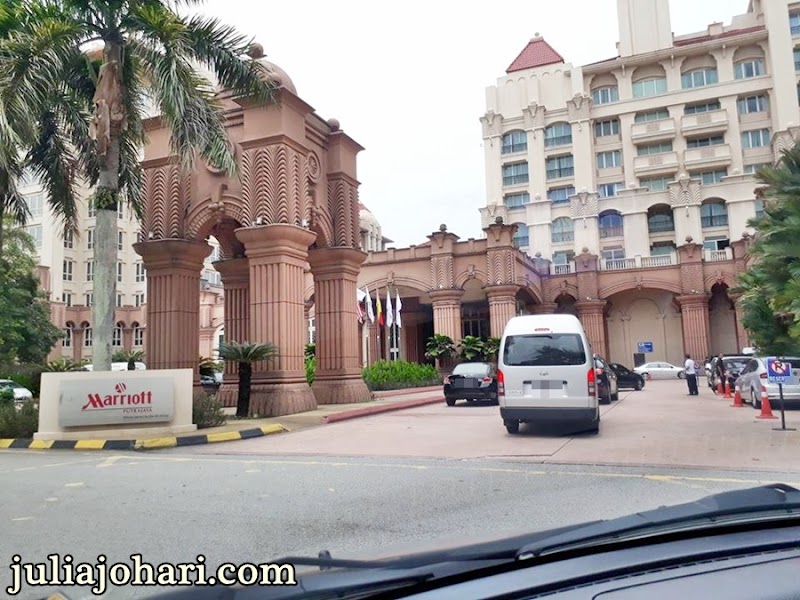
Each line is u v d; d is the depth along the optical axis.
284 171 16.22
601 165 49.72
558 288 41.47
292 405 15.57
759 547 1.88
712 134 46.72
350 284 19.84
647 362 41.78
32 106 12.46
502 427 13.20
